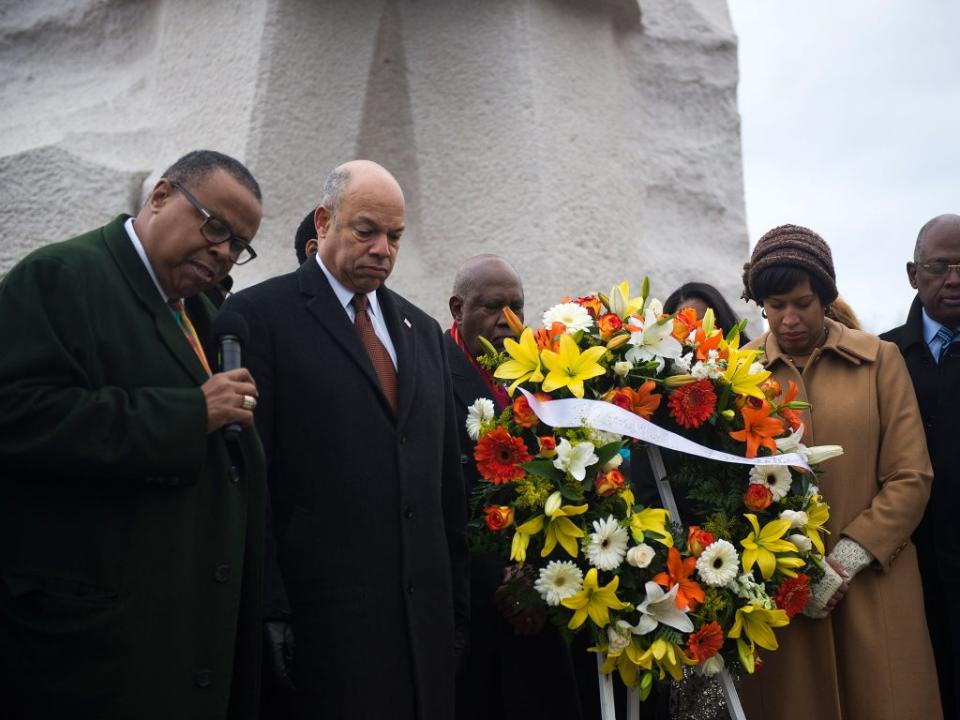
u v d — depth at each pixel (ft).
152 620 8.11
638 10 18.21
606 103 17.75
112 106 17.34
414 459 9.88
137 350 8.50
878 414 12.21
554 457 10.41
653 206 18.48
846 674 11.64
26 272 8.32
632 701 10.59
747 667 10.37
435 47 17.28
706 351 11.04
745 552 10.57
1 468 8.05
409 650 9.45
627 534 10.23
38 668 7.84
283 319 9.89
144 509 8.21
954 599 12.09
